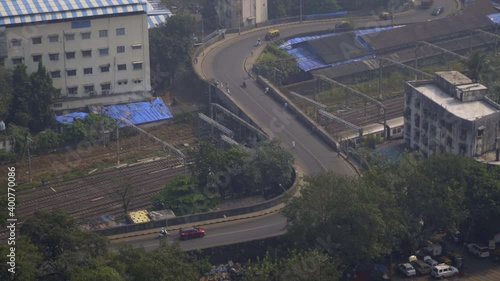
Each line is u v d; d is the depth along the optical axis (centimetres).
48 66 17725
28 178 15925
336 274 12019
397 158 14862
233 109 17625
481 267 13350
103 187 15638
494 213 13388
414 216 13325
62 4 17712
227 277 12950
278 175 14938
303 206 12781
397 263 13400
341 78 19200
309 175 14075
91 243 12056
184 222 13925
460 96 15450
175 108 18175
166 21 19462
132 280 11606
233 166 14900
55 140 16738
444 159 13662
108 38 17938
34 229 11919
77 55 17825
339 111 18225
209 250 13262
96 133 17038
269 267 12162
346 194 12700
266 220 14050
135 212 14225
